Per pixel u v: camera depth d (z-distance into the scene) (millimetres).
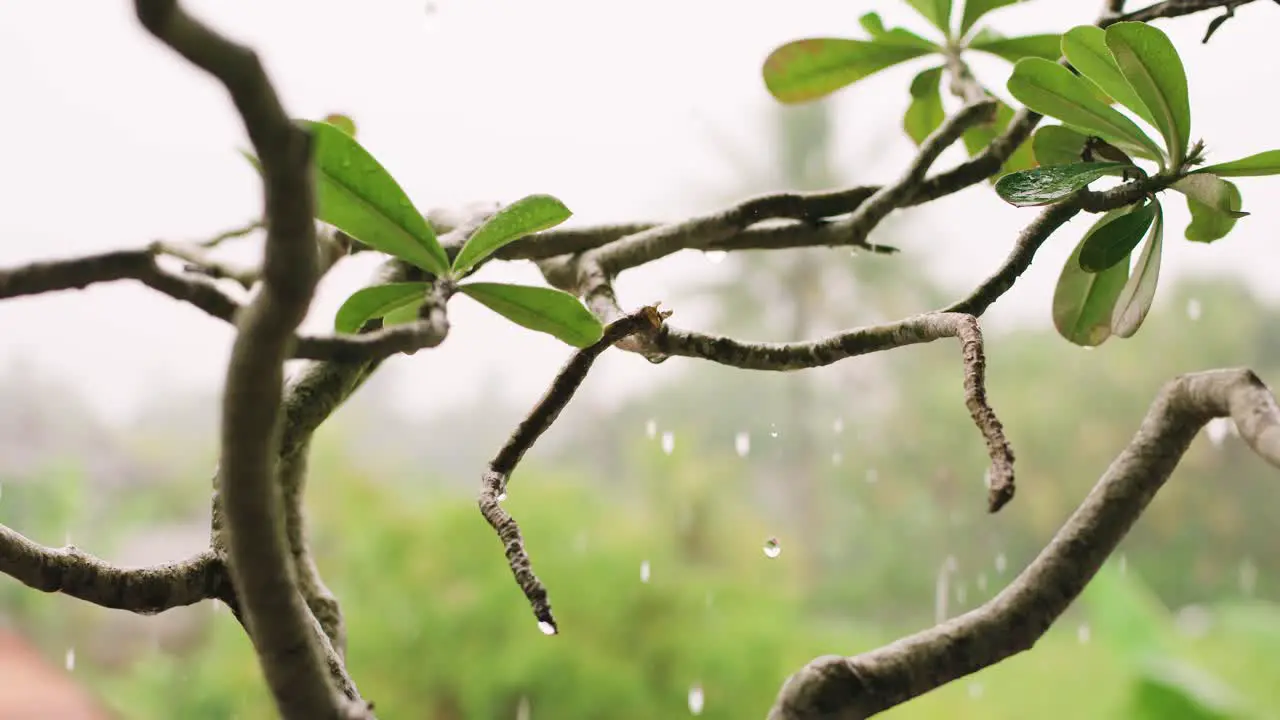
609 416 11500
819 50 843
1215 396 524
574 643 4773
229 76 213
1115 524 528
